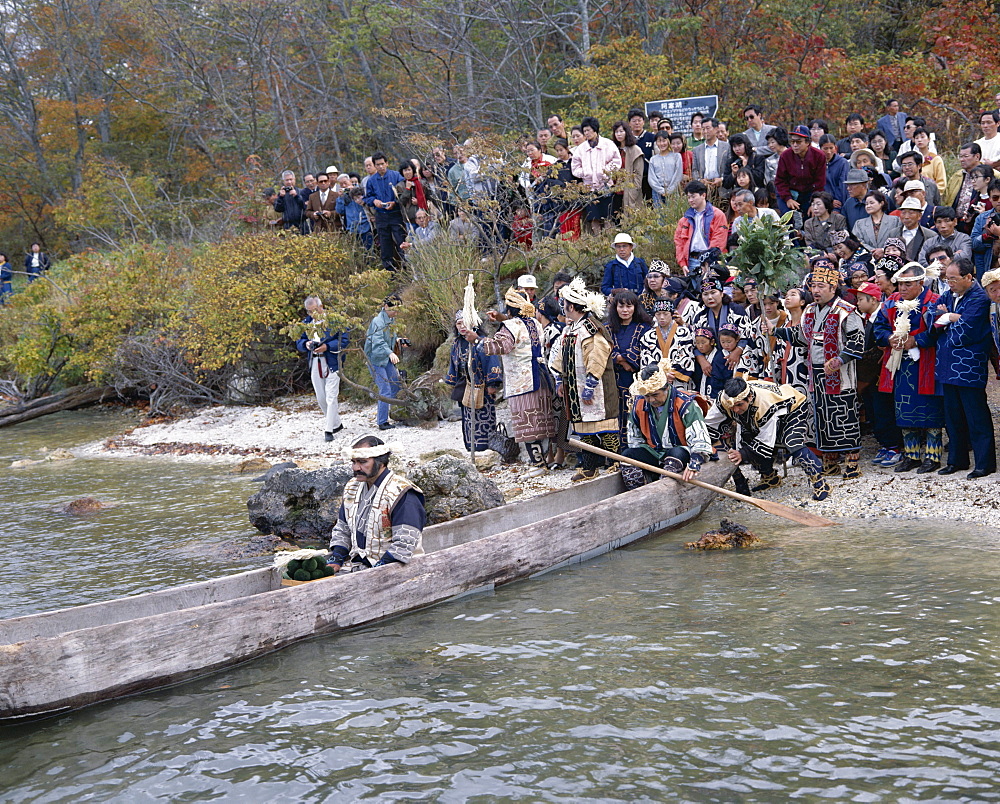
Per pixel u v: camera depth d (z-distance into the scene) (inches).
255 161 853.2
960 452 307.1
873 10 811.4
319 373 482.0
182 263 723.4
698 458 293.0
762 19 736.3
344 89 1071.0
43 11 1272.1
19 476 462.3
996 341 297.6
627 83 697.6
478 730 168.1
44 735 174.1
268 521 320.5
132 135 1289.4
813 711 166.9
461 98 929.5
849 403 315.9
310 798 149.1
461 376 395.9
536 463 390.0
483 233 518.6
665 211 459.8
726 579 242.1
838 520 289.4
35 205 1304.1
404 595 227.9
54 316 689.0
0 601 258.4
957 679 175.5
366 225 601.3
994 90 594.2
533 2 922.7
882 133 458.0
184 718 178.4
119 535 332.8
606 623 216.4
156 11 1078.4
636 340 345.4
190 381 621.6
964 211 375.9
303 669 198.4
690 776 148.4
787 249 329.1
